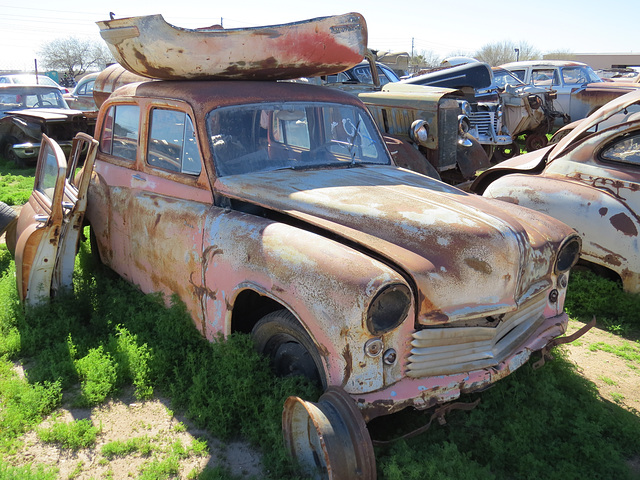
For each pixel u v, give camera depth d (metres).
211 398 3.19
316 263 2.67
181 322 3.66
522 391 3.39
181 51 3.76
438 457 2.82
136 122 4.29
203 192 3.58
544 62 16.50
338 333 2.52
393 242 2.87
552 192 4.95
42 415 3.29
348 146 4.16
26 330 4.02
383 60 19.41
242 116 3.76
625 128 4.69
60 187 3.91
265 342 3.23
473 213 3.06
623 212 4.57
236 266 3.10
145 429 3.19
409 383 2.66
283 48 3.95
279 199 3.24
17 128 12.20
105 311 4.44
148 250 3.98
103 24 3.82
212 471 2.76
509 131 12.41
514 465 2.89
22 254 4.06
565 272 3.41
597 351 4.24
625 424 3.19
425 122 7.05
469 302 2.79
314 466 2.71
